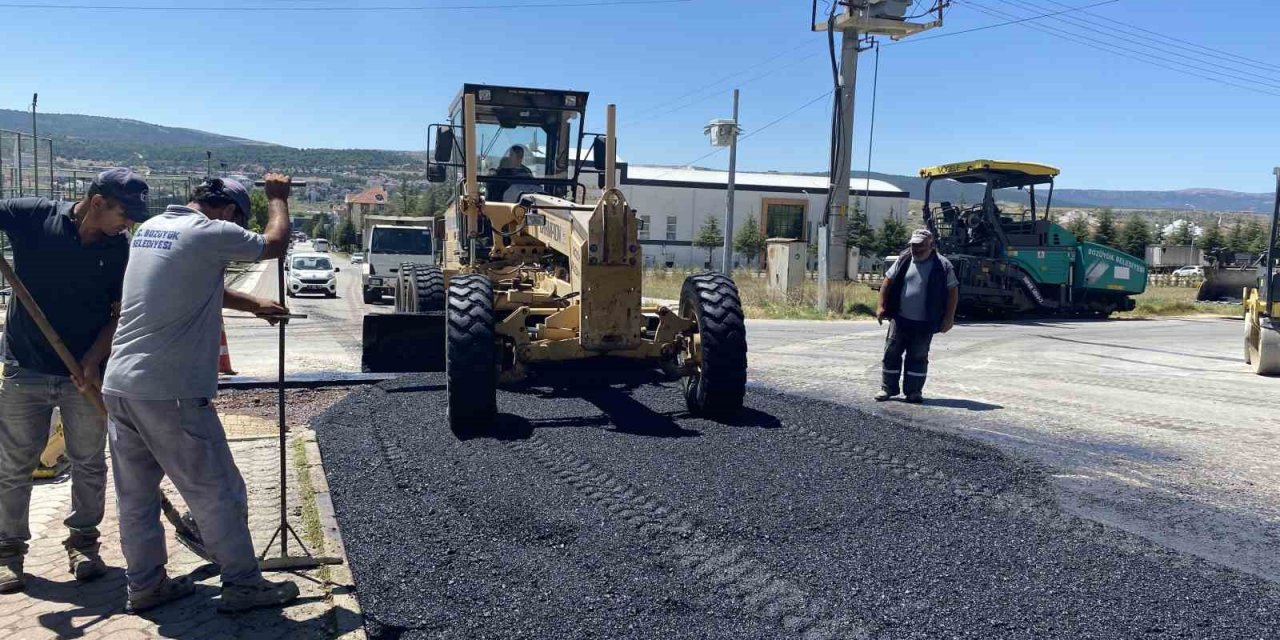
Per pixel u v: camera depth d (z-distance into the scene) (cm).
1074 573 410
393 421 689
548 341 699
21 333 377
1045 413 813
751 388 870
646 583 392
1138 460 636
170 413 341
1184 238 6506
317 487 522
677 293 2697
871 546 439
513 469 559
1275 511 520
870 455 609
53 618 356
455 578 395
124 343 344
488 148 999
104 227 374
